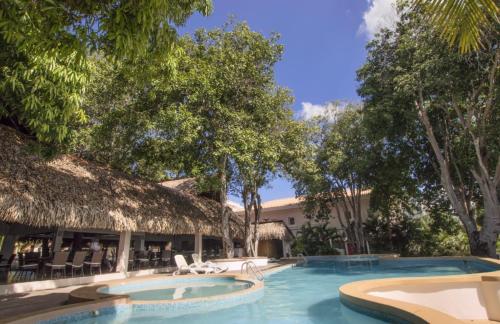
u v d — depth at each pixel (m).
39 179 10.28
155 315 6.73
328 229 24.16
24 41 3.98
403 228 22.67
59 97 5.22
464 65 13.23
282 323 6.04
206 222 17.69
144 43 3.93
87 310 6.14
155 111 13.85
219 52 14.41
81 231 15.47
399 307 4.91
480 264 12.33
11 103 5.25
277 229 25.22
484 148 15.18
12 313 6.57
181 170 15.61
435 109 16.77
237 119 13.78
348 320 6.10
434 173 20.00
